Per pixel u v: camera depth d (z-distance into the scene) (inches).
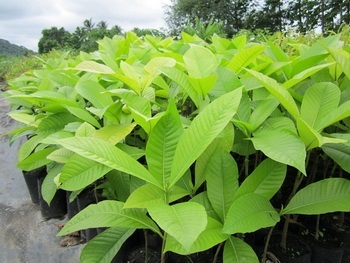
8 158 155.2
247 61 60.6
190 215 30.4
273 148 36.9
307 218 65.1
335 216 64.9
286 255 55.4
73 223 40.4
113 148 36.6
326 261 58.2
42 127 69.8
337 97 44.8
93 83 60.8
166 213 31.3
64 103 62.4
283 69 61.2
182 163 35.9
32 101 79.2
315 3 1093.8
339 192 41.6
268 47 71.6
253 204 38.9
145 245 59.2
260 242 60.4
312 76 59.4
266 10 1208.8
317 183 43.1
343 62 45.0
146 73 59.1
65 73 85.0
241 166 70.0
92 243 47.0
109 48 105.2
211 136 34.5
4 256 83.7
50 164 75.1
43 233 92.1
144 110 49.5
